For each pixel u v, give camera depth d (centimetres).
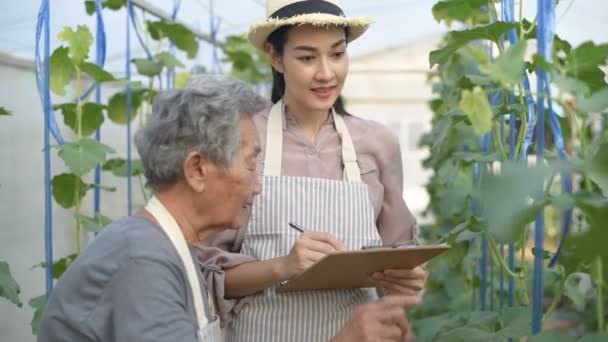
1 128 283
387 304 159
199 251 181
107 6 317
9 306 283
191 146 141
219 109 142
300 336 178
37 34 237
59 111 329
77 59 246
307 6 184
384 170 195
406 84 816
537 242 151
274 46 191
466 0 204
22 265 295
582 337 131
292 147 189
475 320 193
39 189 309
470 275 324
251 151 149
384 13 489
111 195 396
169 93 147
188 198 146
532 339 136
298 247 164
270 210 181
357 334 157
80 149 246
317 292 178
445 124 243
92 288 133
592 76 140
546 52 145
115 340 130
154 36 350
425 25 537
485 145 260
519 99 186
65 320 134
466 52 314
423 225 441
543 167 107
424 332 227
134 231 139
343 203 183
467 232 204
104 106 261
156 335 129
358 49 601
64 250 338
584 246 106
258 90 524
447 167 320
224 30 466
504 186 105
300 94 183
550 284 228
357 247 181
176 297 135
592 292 260
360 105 831
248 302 179
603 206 104
